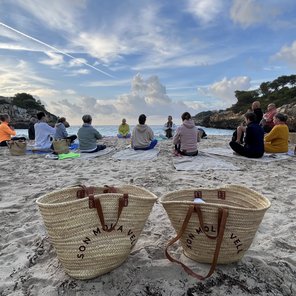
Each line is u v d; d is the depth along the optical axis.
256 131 7.12
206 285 1.99
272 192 4.29
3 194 4.27
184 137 7.52
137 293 1.91
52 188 4.58
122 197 2.00
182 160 6.83
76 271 1.98
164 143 11.60
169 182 4.89
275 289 1.97
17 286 2.03
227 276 2.07
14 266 2.29
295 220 3.20
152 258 2.32
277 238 2.72
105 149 9.05
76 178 5.27
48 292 1.93
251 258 2.30
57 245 1.94
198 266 2.18
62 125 9.70
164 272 2.12
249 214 1.99
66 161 7.16
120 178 5.26
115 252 2.03
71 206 1.86
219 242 1.96
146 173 5.62
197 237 2.10
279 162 6.79
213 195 2.62
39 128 8.77
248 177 5.24
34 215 3.40
